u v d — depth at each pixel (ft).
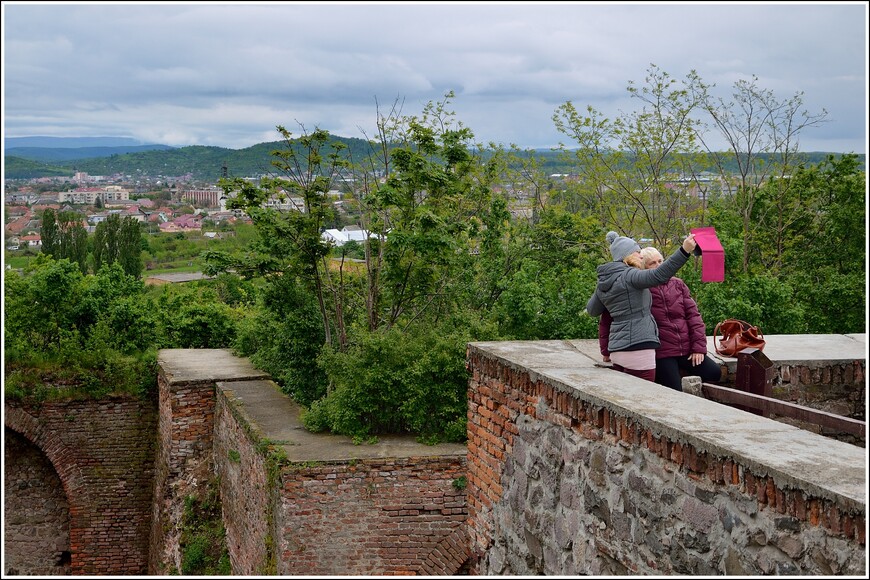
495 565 25.23
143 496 85.51
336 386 59.47
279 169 66.90
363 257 71.20
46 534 87.35
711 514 15.67
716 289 62.08
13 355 82.94
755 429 16.46
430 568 49.70
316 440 54.39
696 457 16.08
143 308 92.17
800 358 23.49
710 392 21.63
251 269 68.59
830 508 13.03
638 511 17.97
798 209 92.99
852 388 23.61
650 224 91.40
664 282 21.08
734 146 91.50
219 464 71.77
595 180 92.58
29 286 85.30
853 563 12.59
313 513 49.42
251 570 56.95
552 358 24.25
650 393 19.65
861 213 88.53
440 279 71.61
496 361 25.18
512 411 24.16
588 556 19.94
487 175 76.89
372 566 49.75
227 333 98.68
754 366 22.71
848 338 26.66
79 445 84.38
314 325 68.69
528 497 23.17
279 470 49.49
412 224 65.62
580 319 62.85
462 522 49.96
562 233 84.23
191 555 69.62
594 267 75.56
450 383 54.49
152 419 85.56
